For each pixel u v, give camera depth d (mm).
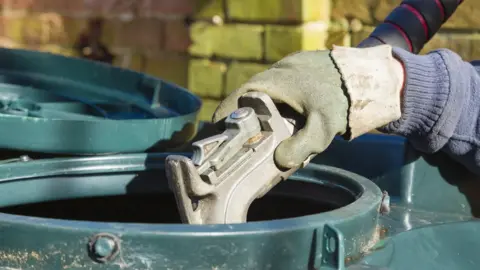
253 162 1115
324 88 1130
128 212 1457
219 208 1084
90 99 1729
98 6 3322
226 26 2934
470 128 1340
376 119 1189
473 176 1461
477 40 2555
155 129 1409
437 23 1504
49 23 3451
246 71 2902
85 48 3375
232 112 1137
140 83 1743
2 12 3555
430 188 1470
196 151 1085
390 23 1498
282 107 1178
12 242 958
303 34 2752
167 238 930
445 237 1294
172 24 3129
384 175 1494
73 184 1377
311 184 1389
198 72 3004
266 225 977
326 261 997
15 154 1398
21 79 1725
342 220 1036
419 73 1272
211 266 941
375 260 1091
